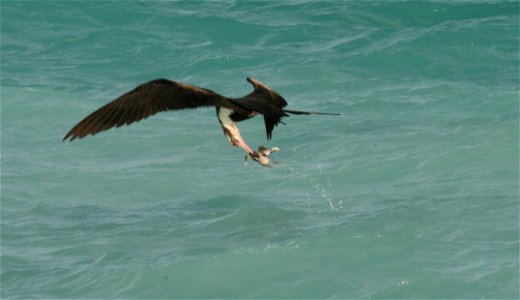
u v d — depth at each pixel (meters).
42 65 30.34
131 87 27.84
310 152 19.42
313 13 33.84
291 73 27.64
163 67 29.80
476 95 23.23
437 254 13.51
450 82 25.77
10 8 35.41
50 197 17.45
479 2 33.12
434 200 15.89
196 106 6.74
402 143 19.41
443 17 32.31
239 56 29.86
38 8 35.50
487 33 30.22
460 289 12.43
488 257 13.28
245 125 21.67
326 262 13.40
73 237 15.23
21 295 13.04
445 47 29.19
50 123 22.97
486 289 12.38
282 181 17.80
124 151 20.22
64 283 13.35
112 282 13.26
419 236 14.22
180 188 17.66
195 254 14.09
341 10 33.69
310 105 23.91
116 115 6.55
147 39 32.38
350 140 19.91
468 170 17.47
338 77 26.83
